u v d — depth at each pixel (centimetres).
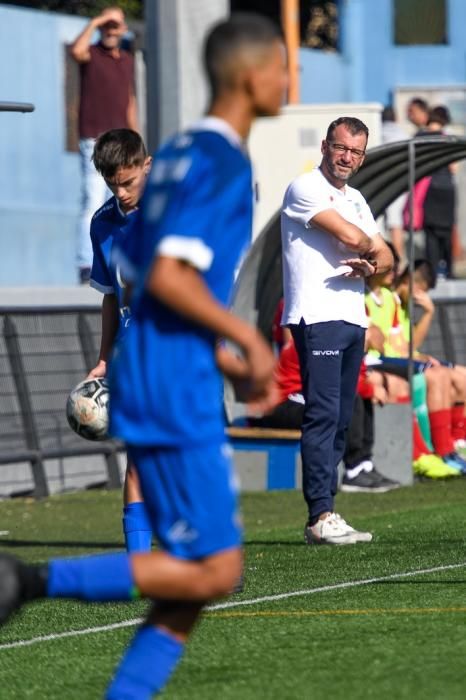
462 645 2061
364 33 7738
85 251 5297
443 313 5597
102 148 2564
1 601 1489
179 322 1514
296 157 5275
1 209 5338
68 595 1521
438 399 4559
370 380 4312
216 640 2167
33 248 5462
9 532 3756
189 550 1516
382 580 2684
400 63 7838
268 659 2025
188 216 1486
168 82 4966
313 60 7294
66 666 2056
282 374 4394
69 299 5041
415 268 4678
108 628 2333
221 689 1858
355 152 3197
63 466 4706
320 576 2772
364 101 7744
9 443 4494
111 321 2689
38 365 4616
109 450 4772
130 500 2603
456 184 6750
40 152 5475
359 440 4250
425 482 4456
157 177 1533
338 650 2062
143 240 1539
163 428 1505
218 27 1538
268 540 3356
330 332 3178
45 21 5494
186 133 1538
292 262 3219
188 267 1480
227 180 1498
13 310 4566
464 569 2789
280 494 4300
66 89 5572
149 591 1522
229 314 1479
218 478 1510
